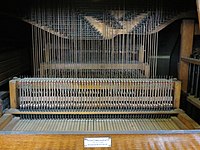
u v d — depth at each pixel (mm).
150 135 1156
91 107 1700
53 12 1796
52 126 1544
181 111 1695
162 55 2594
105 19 1810
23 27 2490
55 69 1868
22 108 1697
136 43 1898
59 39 1869
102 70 1888
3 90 2062
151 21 1837
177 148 1164
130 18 1814
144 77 1873
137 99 1706
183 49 2016
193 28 1982
